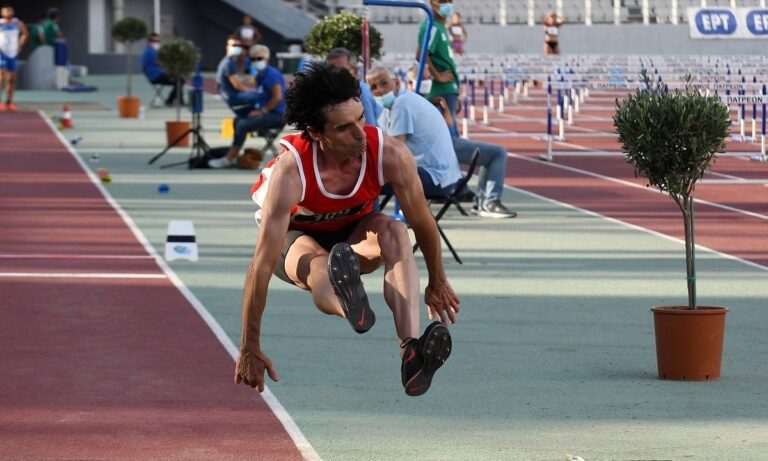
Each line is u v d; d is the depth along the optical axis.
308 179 7.32
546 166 29.17
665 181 10.19
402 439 8.69
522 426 9.01
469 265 16.31
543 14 65.25
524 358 11.23
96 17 74.00
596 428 8.94
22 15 73.94
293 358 11.16
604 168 28.67
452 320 7.99
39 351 11.36
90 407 9.51
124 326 12.44
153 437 8.73
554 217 20.78
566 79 32.25
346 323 12.73
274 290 14.60
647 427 8.95
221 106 50.72
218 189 24.27
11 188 23.98
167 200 22.52
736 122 41.25
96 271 15.48
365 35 21.47
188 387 10.12
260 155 28.33
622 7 65.25
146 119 43.34
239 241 18.02
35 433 8.81
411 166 7.43
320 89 7.16
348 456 8.28
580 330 12.45
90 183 24.97
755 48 50.72
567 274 15.66
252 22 73.75
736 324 12.70
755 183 25.78
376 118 18.05
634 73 34.22
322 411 9.42
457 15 53.25
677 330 10.29
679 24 63.31
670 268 16.08
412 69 22.88
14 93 57.44
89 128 39.22
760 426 8.96
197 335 12.05
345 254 6.89
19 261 16.11
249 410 9.45
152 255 16.72
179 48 40.72
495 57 39.66
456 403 9.66
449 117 21.23
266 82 28.02
